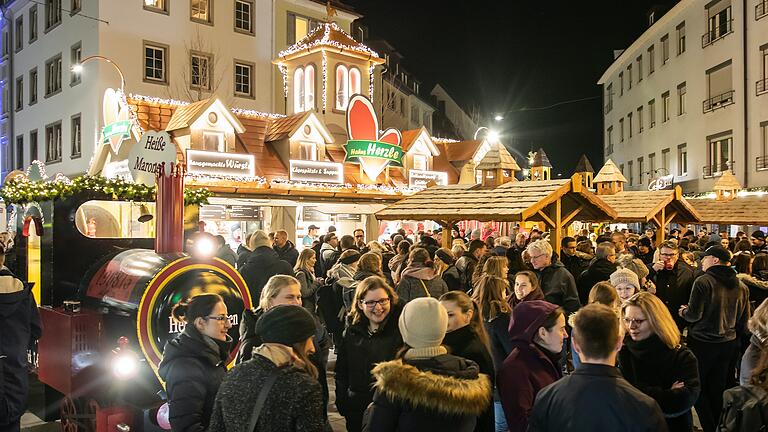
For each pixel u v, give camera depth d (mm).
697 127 29516
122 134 17281
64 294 6812
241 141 20391
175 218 6250
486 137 27219
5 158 32094
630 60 39875
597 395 3061
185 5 25594
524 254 9406
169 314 5527
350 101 22016
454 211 11789
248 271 8094
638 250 11867
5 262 9836
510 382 4117
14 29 30906
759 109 24922
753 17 25250
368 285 4949
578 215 12461
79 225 7711
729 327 6406
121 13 23938
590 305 3299
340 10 30797
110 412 5531
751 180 25359
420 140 25141
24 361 6051
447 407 3346
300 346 3404
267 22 28109
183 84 25469
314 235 16109
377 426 3477
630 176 40031
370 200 22047
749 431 3328
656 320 4379
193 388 3949
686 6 30516
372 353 4926
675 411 4285
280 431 3135
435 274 7637
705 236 15672
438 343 3590
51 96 27219
